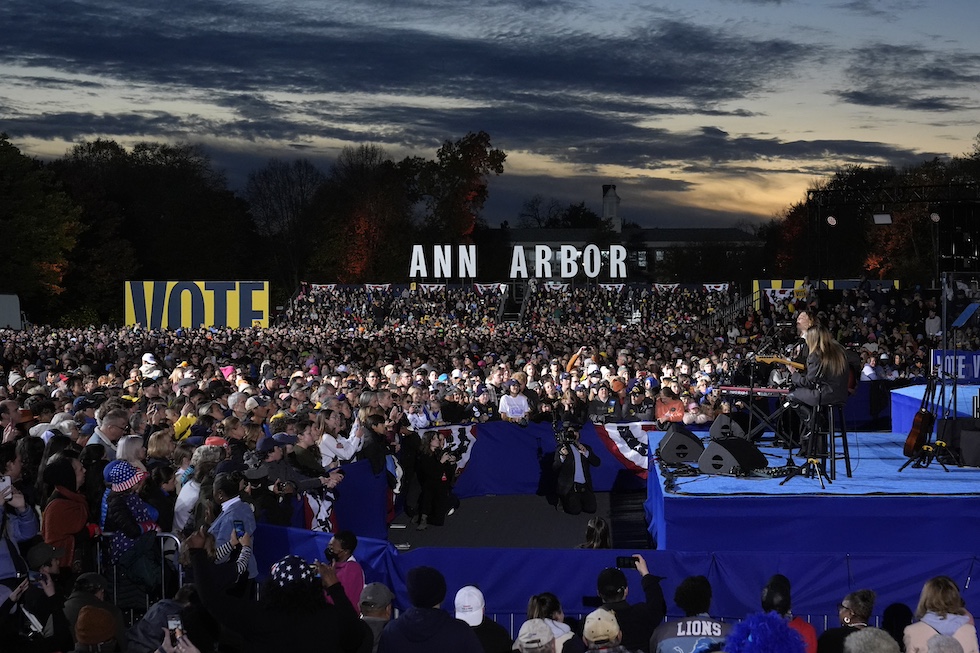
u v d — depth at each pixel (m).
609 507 20.41
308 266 114.19
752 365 14.35
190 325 63.97
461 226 114.56
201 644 7.62
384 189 112.88
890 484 13.31
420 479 18.41
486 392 24.69
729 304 70.38
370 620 8.35
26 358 34.69
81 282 85.06
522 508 20.25
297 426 13.95
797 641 6.02
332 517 14.33
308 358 31.77
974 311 15.55
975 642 8.12
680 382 24.59
